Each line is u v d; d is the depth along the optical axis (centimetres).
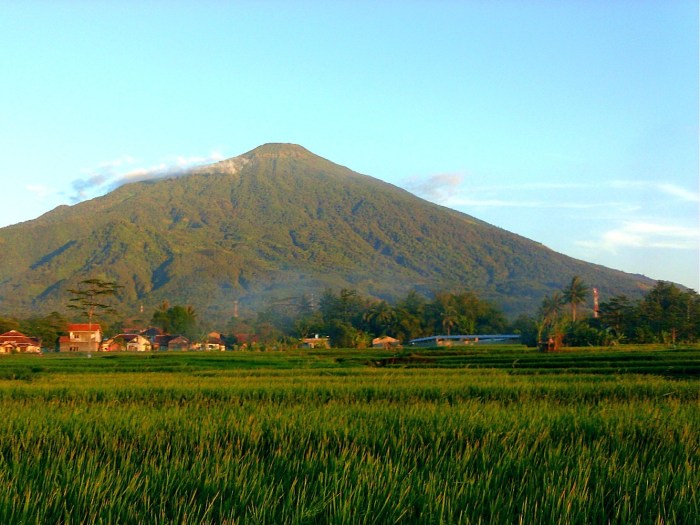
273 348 10650
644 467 1253
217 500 1037
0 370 4106
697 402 2231
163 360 5834
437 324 14038
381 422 1627
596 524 970
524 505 975
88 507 1001
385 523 937
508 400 2384
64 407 2123
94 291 10056
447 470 1184
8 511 947
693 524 953
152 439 1489
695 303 12006
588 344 8688
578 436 1520
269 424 1608
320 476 1087
